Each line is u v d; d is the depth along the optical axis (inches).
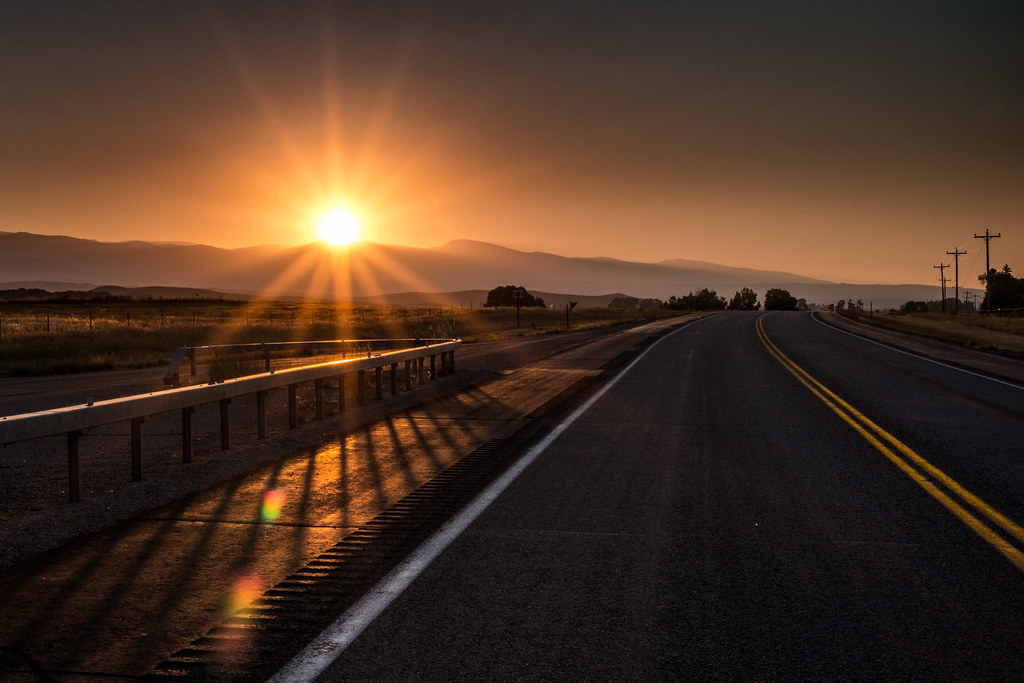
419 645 157.0
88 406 263.7
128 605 178.2
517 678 143.2
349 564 208.4
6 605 178.2
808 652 154.5
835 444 398.6
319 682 140.9
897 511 266.1
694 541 230.7
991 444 398.9
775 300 6643.7
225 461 331.6
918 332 1750.7
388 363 548.7
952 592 188.2
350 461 352.2
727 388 667.4
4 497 278.7
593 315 3253.0
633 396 609.3
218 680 141.6
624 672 145.6
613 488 299.6
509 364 915.4
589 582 194.9
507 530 241.8
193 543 226.8
